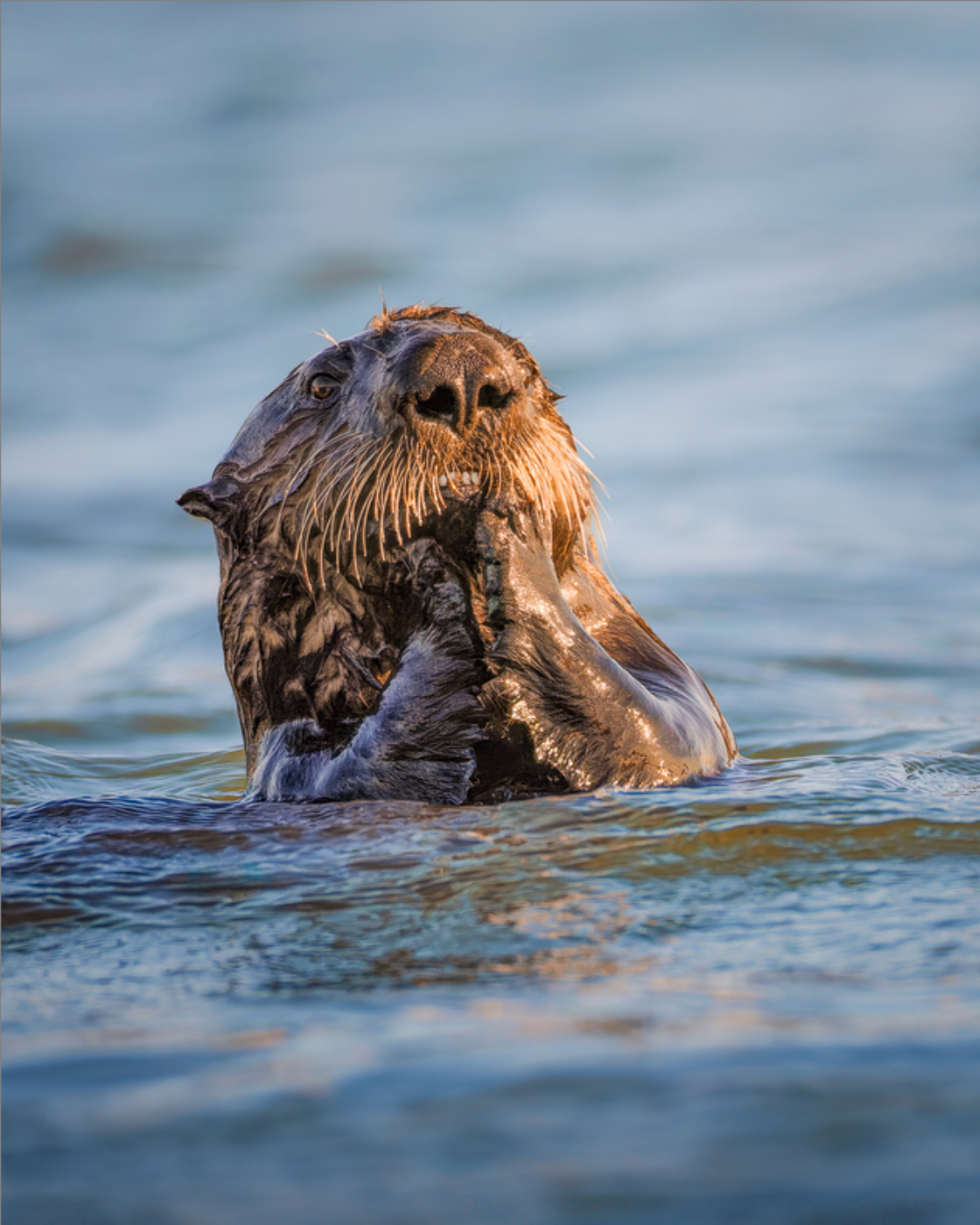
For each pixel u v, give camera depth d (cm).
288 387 1716
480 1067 825
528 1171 706
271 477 1669
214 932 1140
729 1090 786
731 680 3061
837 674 3144
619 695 1542
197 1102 785
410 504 1480
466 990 982
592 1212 668
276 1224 661
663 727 1588
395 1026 902
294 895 1216
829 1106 765
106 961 1080
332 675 1650
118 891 1245
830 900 1190
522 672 1499
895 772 1797
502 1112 766
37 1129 758
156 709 2978
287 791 1617
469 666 1522
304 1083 807
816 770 1780
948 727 2484
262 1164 717
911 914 1145
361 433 1535
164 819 1484
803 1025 888
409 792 1512
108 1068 841
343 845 1341
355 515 1530
